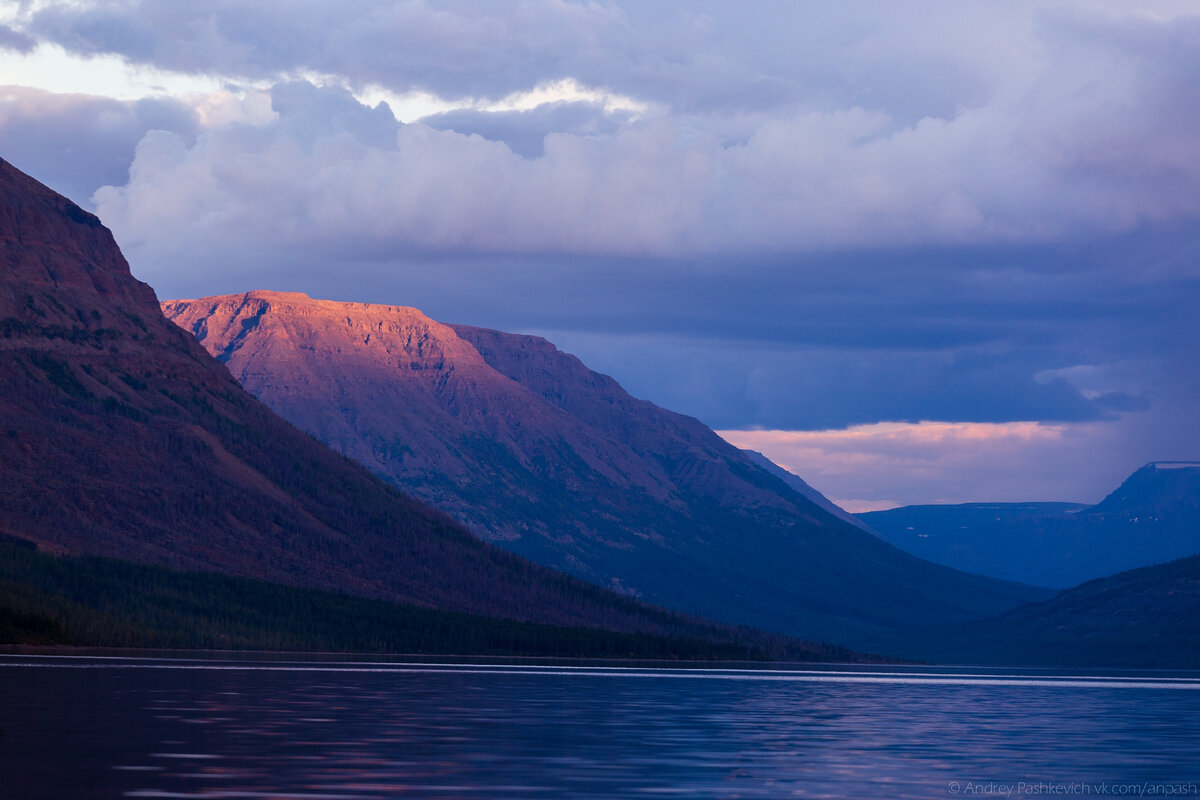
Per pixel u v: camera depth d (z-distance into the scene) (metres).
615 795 92.44
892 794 96.88
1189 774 112.75
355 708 160.38
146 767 99.00
